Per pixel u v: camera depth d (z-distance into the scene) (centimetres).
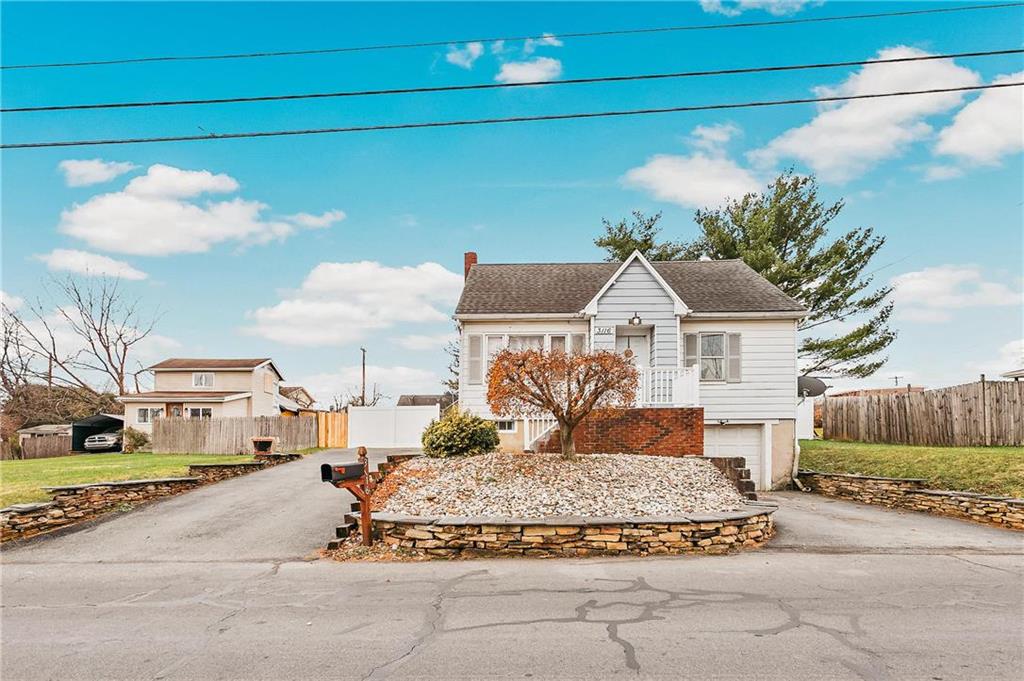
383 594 732
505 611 658
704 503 1080
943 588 735
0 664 535
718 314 1988
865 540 1029
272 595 740
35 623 647
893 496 1455
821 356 3028
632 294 2000
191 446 2925
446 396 4084
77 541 1064
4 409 4309
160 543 1045
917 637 570
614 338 1995
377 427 2938
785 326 2016
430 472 1222
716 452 1997
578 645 557
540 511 1016
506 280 2306
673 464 1279
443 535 931
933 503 1333
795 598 695
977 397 1855
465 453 1363
